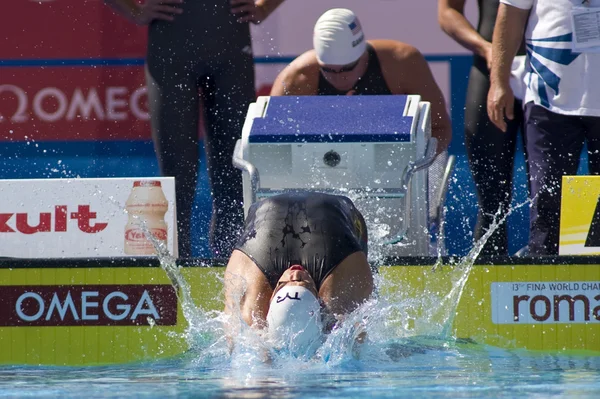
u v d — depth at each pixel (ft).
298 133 51.52
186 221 65.00
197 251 73.92
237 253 44.86
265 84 85.25
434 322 50.37
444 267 50.62
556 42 56.65
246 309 43.04
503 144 63.82
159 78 65.31
